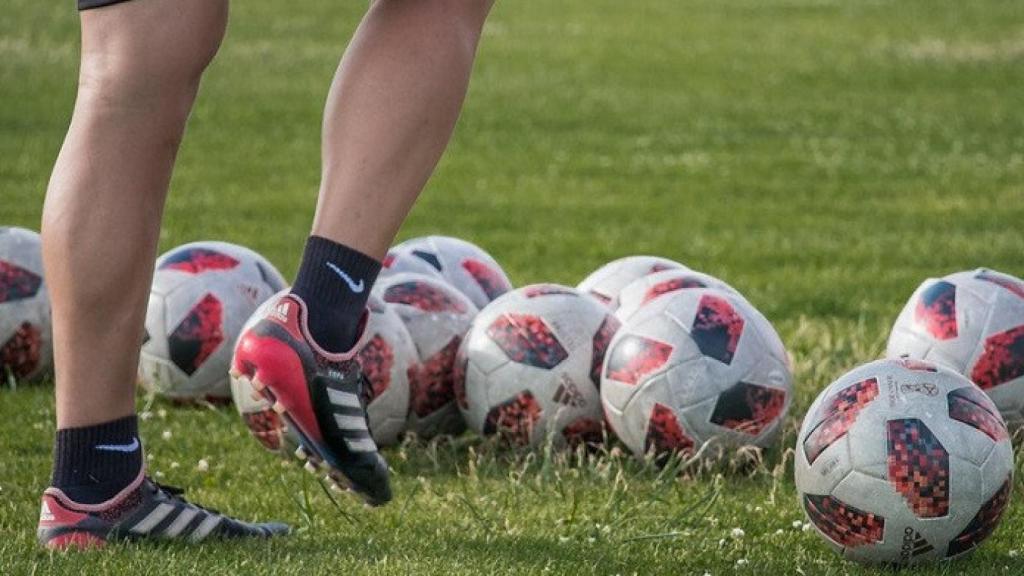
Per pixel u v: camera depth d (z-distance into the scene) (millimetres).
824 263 20734
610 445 11625
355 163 7090
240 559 7871
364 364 11234
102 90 7281
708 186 28328
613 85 43062
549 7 64000
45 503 7910
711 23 58750
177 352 12859
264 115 36625
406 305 12078
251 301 13211
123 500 7922
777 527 9297
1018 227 23719
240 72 43219
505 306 11703
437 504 9844
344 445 7199
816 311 17141
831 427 8461
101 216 7340
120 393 7797
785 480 10594
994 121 36656
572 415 11430
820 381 13094
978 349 11336
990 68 46094
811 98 40906
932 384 8531
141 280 7555
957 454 8227
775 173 29781
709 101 40344
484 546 8492
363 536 8719
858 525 8305
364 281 7180
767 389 10836
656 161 31312
